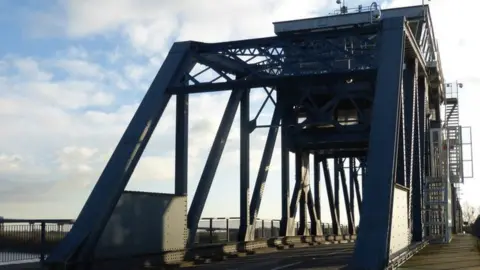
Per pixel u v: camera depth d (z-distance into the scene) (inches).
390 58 874.8
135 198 791.7
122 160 810.2
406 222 895.1
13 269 640.4
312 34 968.3
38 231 687.1
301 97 1242.0
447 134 1550.2
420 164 1150.3
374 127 802.8
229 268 784.9
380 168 756.6
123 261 743.7
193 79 958.4
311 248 1291.8
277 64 1024.2
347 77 904.9
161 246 828.0
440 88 1518.2
